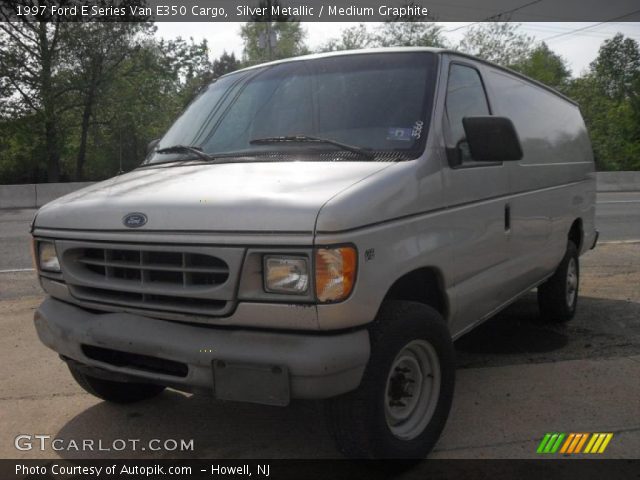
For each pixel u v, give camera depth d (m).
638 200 18.98
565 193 5.32
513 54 38.53
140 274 2.85
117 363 3.01
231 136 3.70
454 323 3.52
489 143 3.22
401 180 2.91
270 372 2.51
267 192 2.69
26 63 25.66
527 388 4.09
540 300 5.57
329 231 2.46
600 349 4.88
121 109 28.14
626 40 54.09
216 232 2.60
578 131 6.24
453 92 3.65
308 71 3.85
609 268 8.23
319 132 3.41
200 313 2.66
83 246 2.98
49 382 4.37
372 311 2.64
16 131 26.94
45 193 19.50
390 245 2.76
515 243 4.22
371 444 2.76
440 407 3.16
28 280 7.86
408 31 35.81
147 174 3.50
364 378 2.71
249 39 37.25
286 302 2.52
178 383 2.73
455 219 3.36
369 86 3.55
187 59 29.59
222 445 3.40
